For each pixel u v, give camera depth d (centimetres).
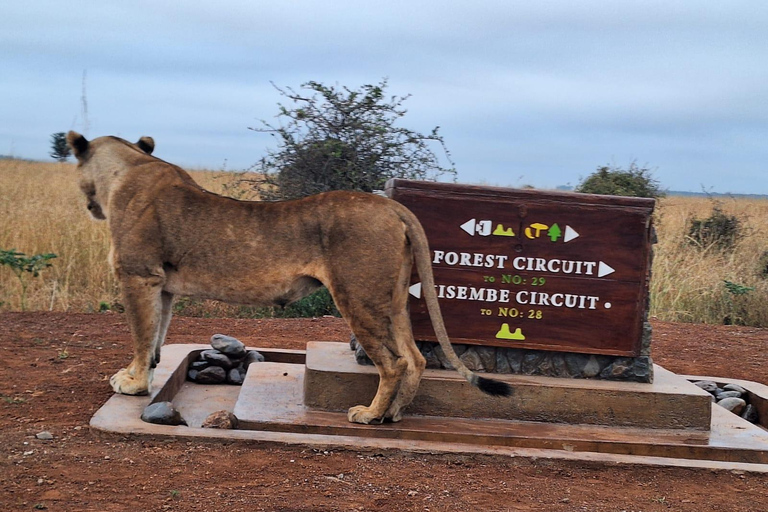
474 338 841
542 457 719
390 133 1581
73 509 547
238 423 755
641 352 846
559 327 842
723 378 1073
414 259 821
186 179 803
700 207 2728
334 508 580
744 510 640
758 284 1702
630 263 839
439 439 757
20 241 1581
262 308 1463
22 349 1006
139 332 786
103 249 1574
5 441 671
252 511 562
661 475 715
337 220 741
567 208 835
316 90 1570
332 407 809
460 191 833
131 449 675
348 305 740
